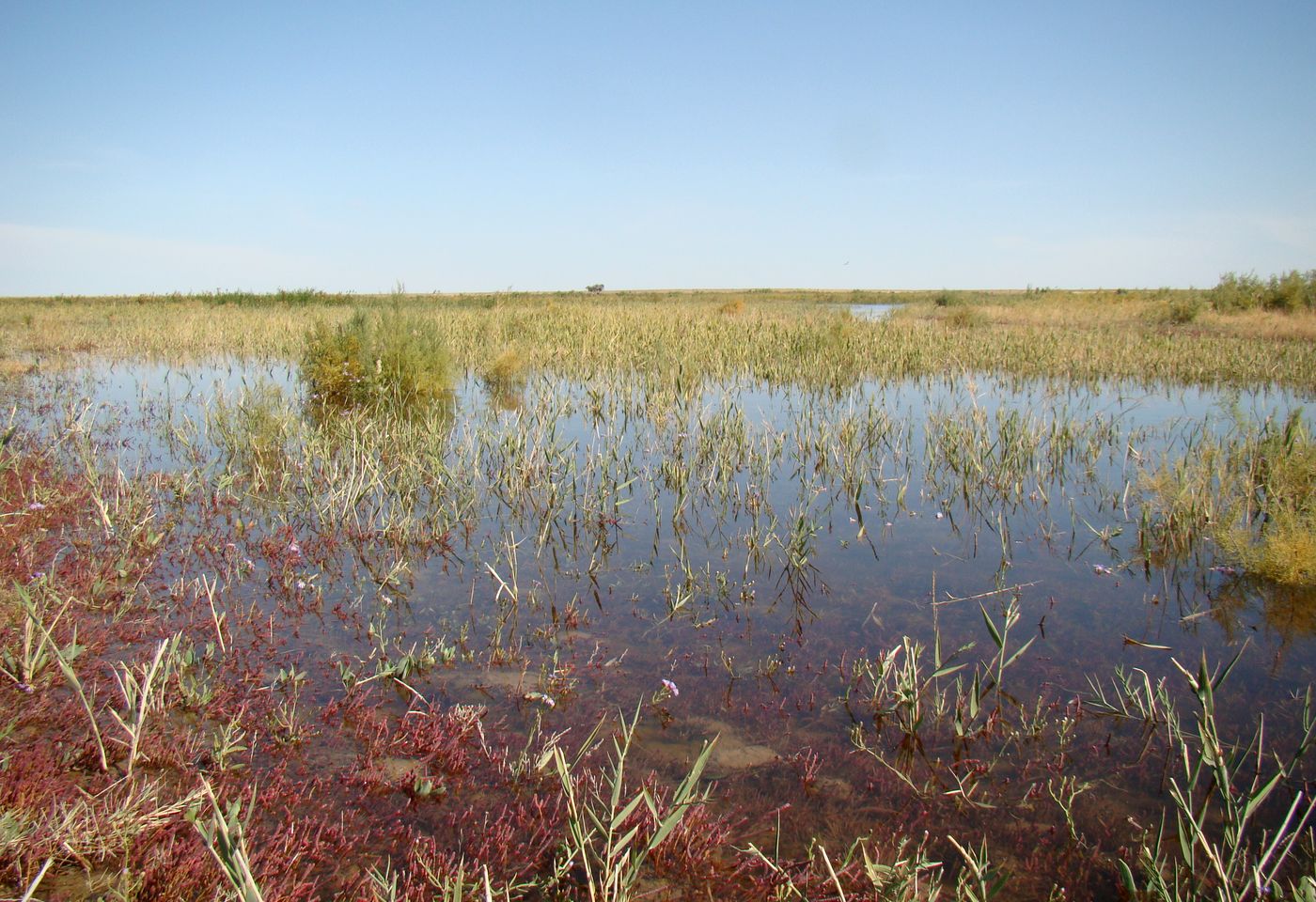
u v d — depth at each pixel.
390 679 3.89
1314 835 2.79
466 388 13.23
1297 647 4.23
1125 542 5.86
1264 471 6.33
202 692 3.61
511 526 6.31
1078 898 2.57
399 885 2.54
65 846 2.47
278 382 13.58
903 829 2.89
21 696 3.43
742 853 2.74
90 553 5.29
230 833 2.26
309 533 6.07
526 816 2.91
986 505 6.78
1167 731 3.50
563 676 3.91
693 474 7.71
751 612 4.74
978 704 3.53
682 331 17.39
